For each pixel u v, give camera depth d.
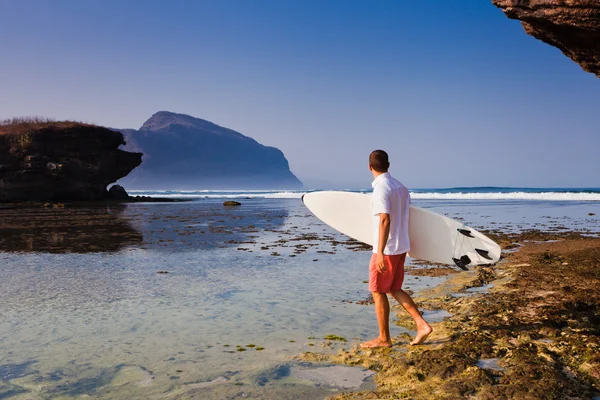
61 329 5.36
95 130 45.09
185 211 30.25
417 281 8.12
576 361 3.86
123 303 6.57
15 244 13.23
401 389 3.54
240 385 3.76
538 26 6.82
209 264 9.94
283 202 45.53
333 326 5.41
